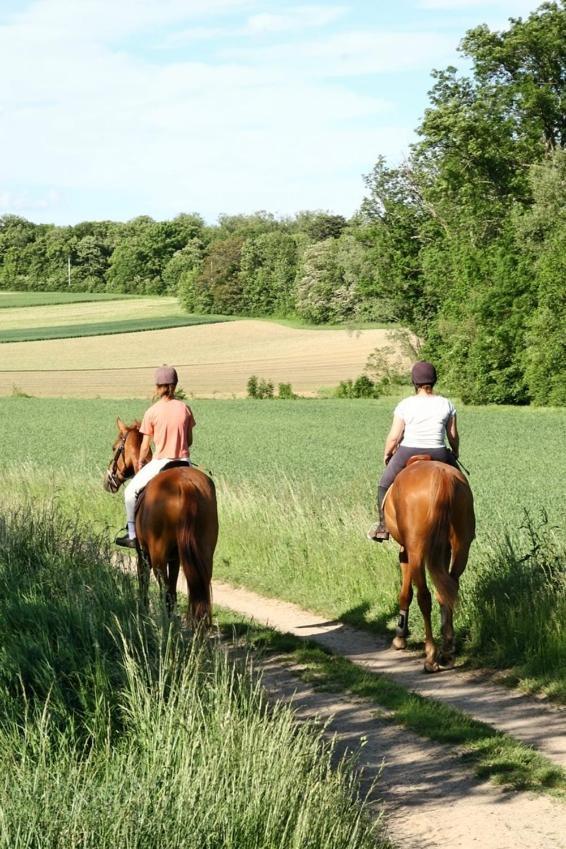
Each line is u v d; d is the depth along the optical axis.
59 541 13.31
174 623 8.65
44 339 125.12
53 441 40.47
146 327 133.62
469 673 10.26
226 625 12.34
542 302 55.47
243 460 30.83
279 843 5.31
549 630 10.20
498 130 65.00
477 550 13.27
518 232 59.97
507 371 58.47
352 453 33.34
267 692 9.12
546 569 11.64
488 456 32.16
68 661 7.94
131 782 5.58
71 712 7.19
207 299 163.38
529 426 45.22
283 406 64.06
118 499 20.69
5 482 24.39
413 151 68.69
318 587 13.95
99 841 5.11
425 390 10.95
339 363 99.00
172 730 6.38
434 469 9.92
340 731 8.42
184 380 89.88
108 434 44.31
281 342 117.81
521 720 8.74
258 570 15.42
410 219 71.56
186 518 9.46
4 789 5.50
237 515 17.62
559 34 63.84
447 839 6.39
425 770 7.58
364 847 5.67
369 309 74.19
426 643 10.31
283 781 5.68
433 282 65.62
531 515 17.73
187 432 10.77
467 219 65.19
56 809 5.32
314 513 17.09
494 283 58.97
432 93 67.88
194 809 5.38
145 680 7.37
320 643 11.55
